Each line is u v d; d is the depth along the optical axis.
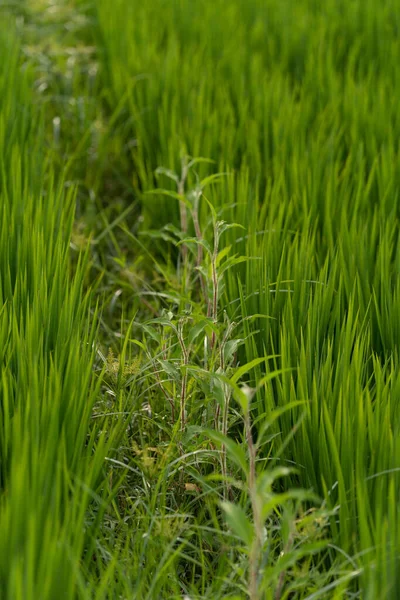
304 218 3.60
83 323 3.10
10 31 5.64
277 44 5.88
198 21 6.01
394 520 1.99
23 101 4.65
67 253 3.18
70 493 2.23
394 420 2.42
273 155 4.42
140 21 6.06
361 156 4.06
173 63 5.18
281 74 5.30
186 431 2.49
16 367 2.61
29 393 2.29
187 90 4.93
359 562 2.07
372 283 3.29
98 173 4.70
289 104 4.66
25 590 1.69
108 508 2.44
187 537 2.40
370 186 3.91
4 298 2.99
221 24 5.98
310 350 2.70
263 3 6.39
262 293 3.01
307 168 4.05
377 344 3.02
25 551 1.84
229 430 2.85
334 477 2.38
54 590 1.80
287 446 2.57
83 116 5.09
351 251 3.29
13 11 6.81
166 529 2.18
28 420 2.23
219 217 3.72
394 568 1.96
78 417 2.39
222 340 2.60
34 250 3.03
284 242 3.27
